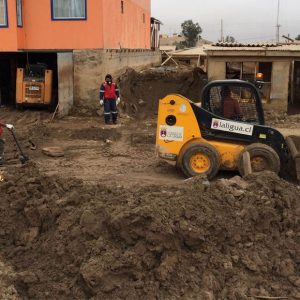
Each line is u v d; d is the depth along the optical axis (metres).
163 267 6.57
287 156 10.52
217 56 19.77
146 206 7.10
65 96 19.56
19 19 20.03
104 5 19.97
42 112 20.08
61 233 7.54
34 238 7.87
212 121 10.34
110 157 12.86
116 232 7.09
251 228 7.24
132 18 27.22
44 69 20.53
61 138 15.45
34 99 19.94
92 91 19.66
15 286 6.83
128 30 25.97
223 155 10.41
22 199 8.41
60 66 19.59
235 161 10.39
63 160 12.55
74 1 19.77
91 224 7.33
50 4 19.94
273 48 19.73
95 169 11.58
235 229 7.11
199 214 7.11
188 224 6.90
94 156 12.99
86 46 19.97
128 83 22.00
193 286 6.47
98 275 6.49
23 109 20.73
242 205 7.52
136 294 6.41
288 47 20.52
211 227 7.01
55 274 7.00
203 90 10.42
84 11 19.77
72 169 11.58
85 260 6.90
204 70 26.34
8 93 23.08
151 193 7.93
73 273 6.89
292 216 7.51
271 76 19.66
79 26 19.91
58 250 7.30
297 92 22.27
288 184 8.37
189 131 10.41
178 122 10.42
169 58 35.94
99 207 7.57
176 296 6.36
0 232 8.05
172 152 10.54
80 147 14.13
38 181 8.95
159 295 6.38
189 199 7.45
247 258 6.88
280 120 18.72
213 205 7.41
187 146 10.43
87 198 8.17
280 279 6.70
